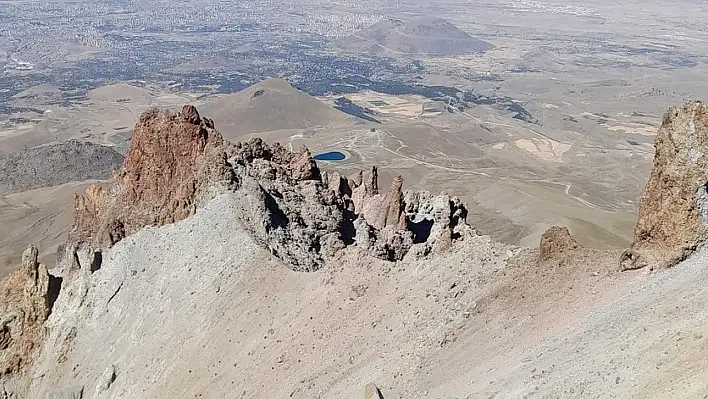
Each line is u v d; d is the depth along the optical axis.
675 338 36.38
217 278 76.88
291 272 74.00
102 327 82.94
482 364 47.75
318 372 59.19
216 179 86.62
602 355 39.06
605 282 50.44
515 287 54.94
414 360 53.00
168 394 69.19
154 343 76.00
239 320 71.38
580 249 55.16
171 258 83.44
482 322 53.03
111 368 76.81
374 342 59.25
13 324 88.06
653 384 33.50
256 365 65.00
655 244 50.19
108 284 85.69
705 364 32.56
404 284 64.44
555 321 48.62
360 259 70.56
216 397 64.56
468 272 60.84
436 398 45.41
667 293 43.28
